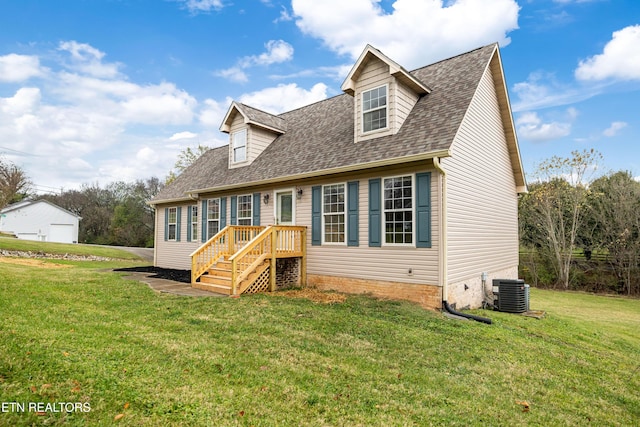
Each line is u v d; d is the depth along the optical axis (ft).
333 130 37.17
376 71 30.89
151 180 155.53
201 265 35.45
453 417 11.21
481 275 32.71
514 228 44.52
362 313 23.15
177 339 16.07
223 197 43.09
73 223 133.28
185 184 51.70
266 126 42.47
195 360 13.73
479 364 16.15
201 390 11.30
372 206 29.32
